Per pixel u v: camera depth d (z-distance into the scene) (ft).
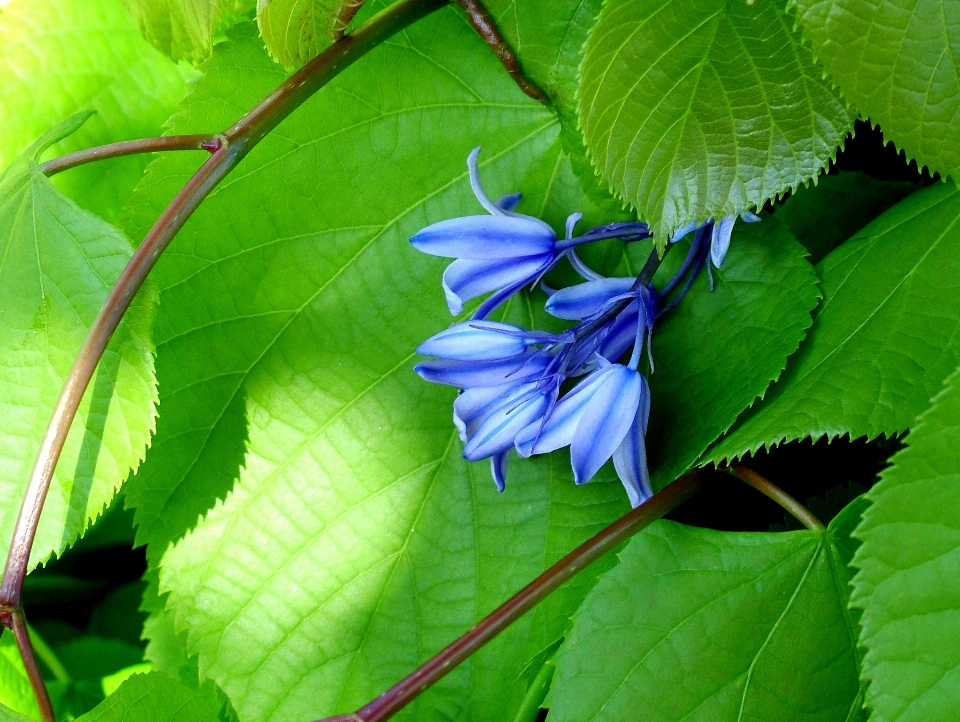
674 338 0.85
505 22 0.84
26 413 0.81
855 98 0.73
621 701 0.78
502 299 0.83
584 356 0.81
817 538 0.79
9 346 0.81
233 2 0.83
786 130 0.76
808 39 0.72
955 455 0.71
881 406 0.77
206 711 0.82
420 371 0.79
